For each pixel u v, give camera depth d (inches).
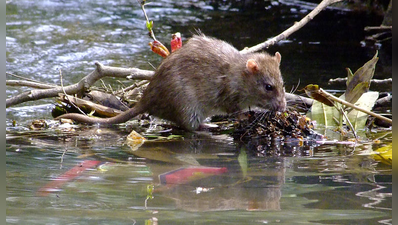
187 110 278.5
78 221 145.9
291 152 231.1
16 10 589.0
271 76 273.3
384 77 369.4
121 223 144.3
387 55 433.1
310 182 183.5
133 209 155.8
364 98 289.4
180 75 277.3
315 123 286.2
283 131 268.4
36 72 380.8
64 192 172.4
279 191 173.3
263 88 274.4
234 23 550.3
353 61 414.3
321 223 143.5
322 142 250.5
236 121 296.4
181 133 276.1
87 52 438.3
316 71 386.9
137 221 145.8
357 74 282.0
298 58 427.2
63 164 209.5
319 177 189.6
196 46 285.4
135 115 291.1
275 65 280.1
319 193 170.9
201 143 251.4
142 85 333.1
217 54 281.7
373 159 216.2
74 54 432.1
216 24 546.0
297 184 181.3
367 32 512.4
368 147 239.0
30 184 181.3
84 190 174.6
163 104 281.6
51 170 199.9
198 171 199.2
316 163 210.7
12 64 398.9
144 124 298.0
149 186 179.2
